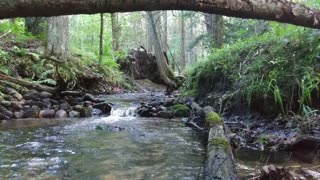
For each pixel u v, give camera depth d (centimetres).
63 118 718
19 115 708
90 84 1172
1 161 373
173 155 394
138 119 696
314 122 418
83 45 1917
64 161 373
